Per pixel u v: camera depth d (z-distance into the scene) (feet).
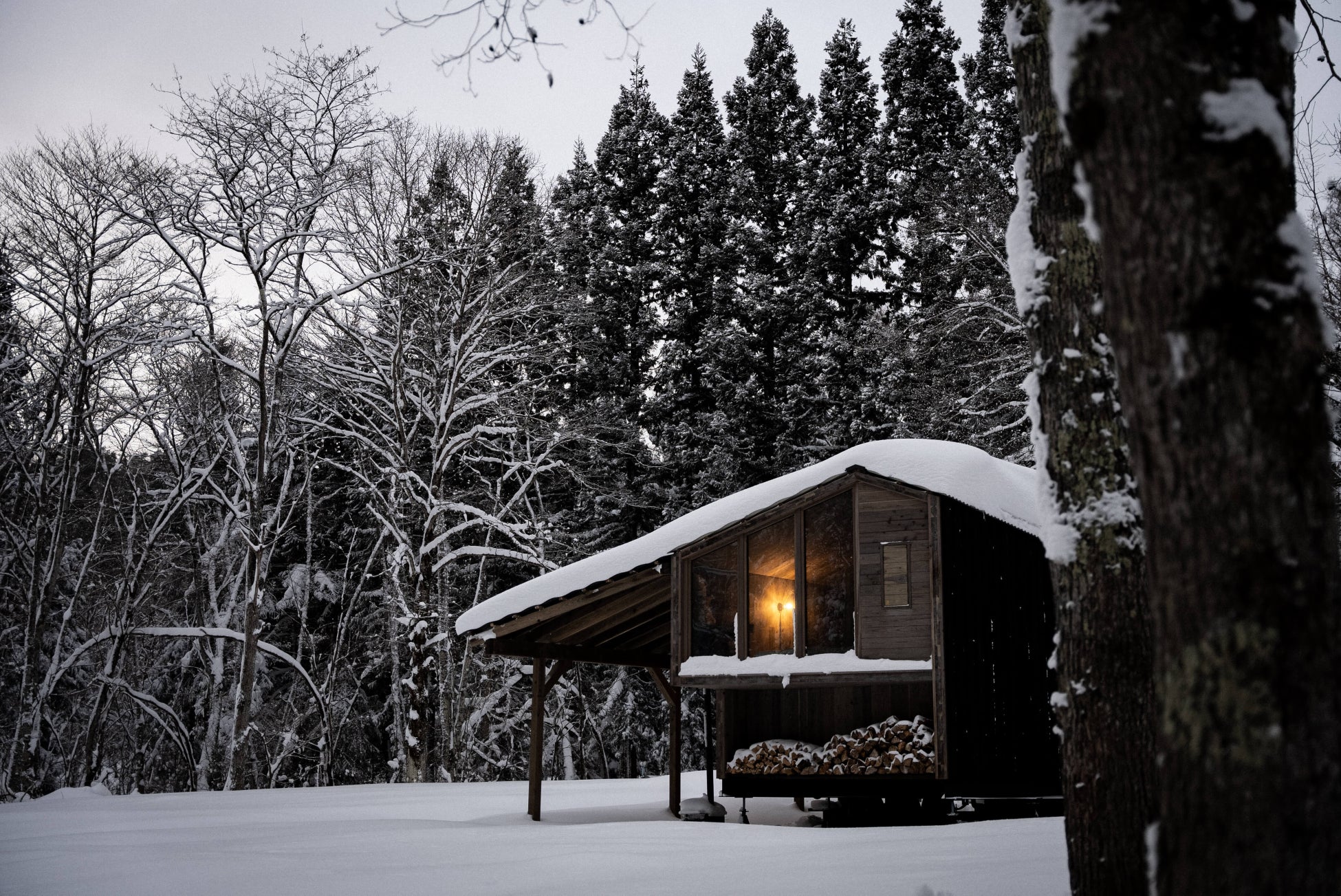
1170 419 9.57
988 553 47.67
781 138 168.55
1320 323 9.57
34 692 101.24
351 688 130.82
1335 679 8.85
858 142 151.94
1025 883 20.22
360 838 39.29
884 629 43.47
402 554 98.73
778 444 131.95
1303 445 9.19
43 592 96.37
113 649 99.09
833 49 156.04
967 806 51.26
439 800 65.41
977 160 114.11
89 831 46.50
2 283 98.17
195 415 111.24
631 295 148.36
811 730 48.91
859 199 146.41
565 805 61.46
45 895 26.71
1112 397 15.35
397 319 100.89
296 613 131.34
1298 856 8.52
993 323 103.24
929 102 149.48
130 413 103.40
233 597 115.55
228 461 114.32
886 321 126.31
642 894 22.18
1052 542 15.61
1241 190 9.57
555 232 121.49
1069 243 16.15
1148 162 9.92
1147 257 9.86
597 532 129.29
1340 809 8.63
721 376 133.08
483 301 109.09
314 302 95.66
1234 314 9.37
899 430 111.65
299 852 34.83
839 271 147.23
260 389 95.61
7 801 89.97
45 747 125.08
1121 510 14.97
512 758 127.13
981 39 129.39
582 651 53.83
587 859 30.12
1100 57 10.36
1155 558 9.72
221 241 93.56
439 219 108.27
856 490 45.09
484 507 125.39
